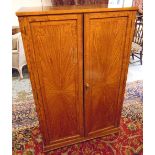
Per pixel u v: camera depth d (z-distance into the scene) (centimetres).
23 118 236
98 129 198
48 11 126
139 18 361
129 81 323
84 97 170
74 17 134
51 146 185
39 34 132
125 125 219
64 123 178
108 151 186
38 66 143
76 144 194
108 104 187
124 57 167
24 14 122
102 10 138
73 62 151
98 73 164
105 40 152
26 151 187
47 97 158
